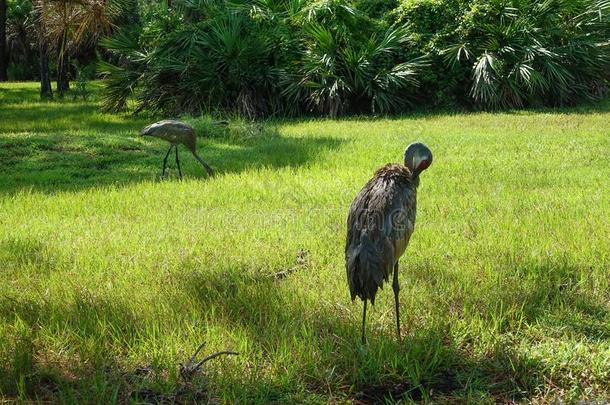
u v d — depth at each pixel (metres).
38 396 4.57
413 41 22.66
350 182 10.66
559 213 8.38
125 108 22.67
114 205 9.54
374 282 4.64
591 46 22.58
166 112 21.55
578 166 11.69
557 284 6.13
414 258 6.85
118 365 4.89
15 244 7.61
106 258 7.04
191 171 12.34
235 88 21.52
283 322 5.46
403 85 21.42
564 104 22.52
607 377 4.76
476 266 6.55
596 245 7.06
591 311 5.73
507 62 22.12
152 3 29.30
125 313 5.55
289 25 22.84
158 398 4.50
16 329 5.33
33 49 46.12
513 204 9.03
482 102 21.83
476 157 12.62
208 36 21.47
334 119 20.69
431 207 8.90
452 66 22.33
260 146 14.83
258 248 7.29
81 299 5.86
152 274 6.54
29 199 9.91
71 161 13.32
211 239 7.67
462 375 4.81
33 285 6.36
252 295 5.92
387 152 13.34
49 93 28.84
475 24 22.50
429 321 5.43
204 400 4.50
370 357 4.84
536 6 22.84
